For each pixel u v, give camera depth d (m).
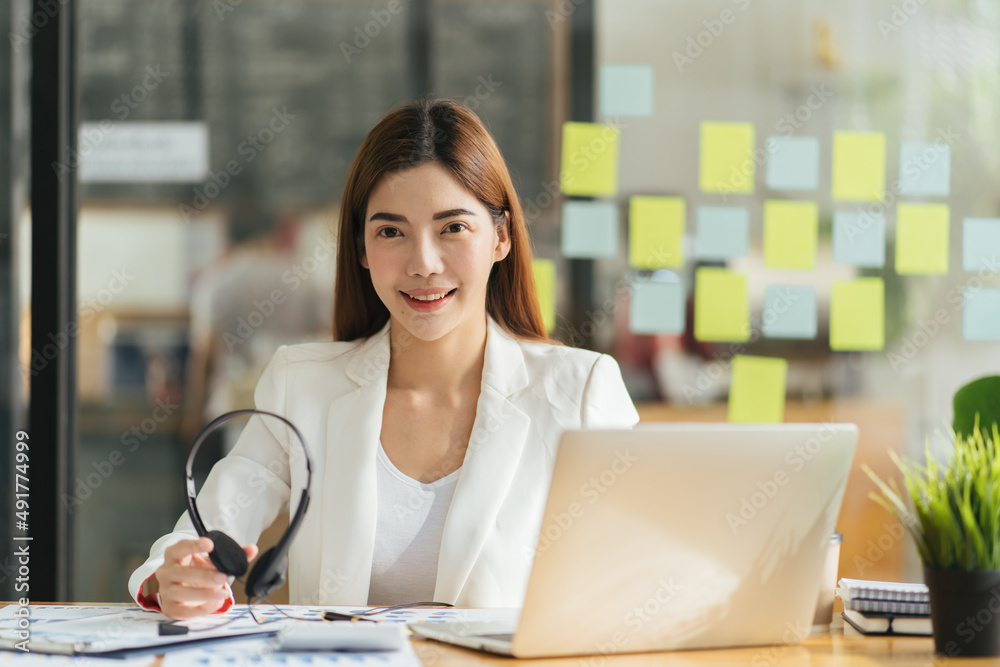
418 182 1.23
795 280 2.50
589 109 2.48
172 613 0.93
